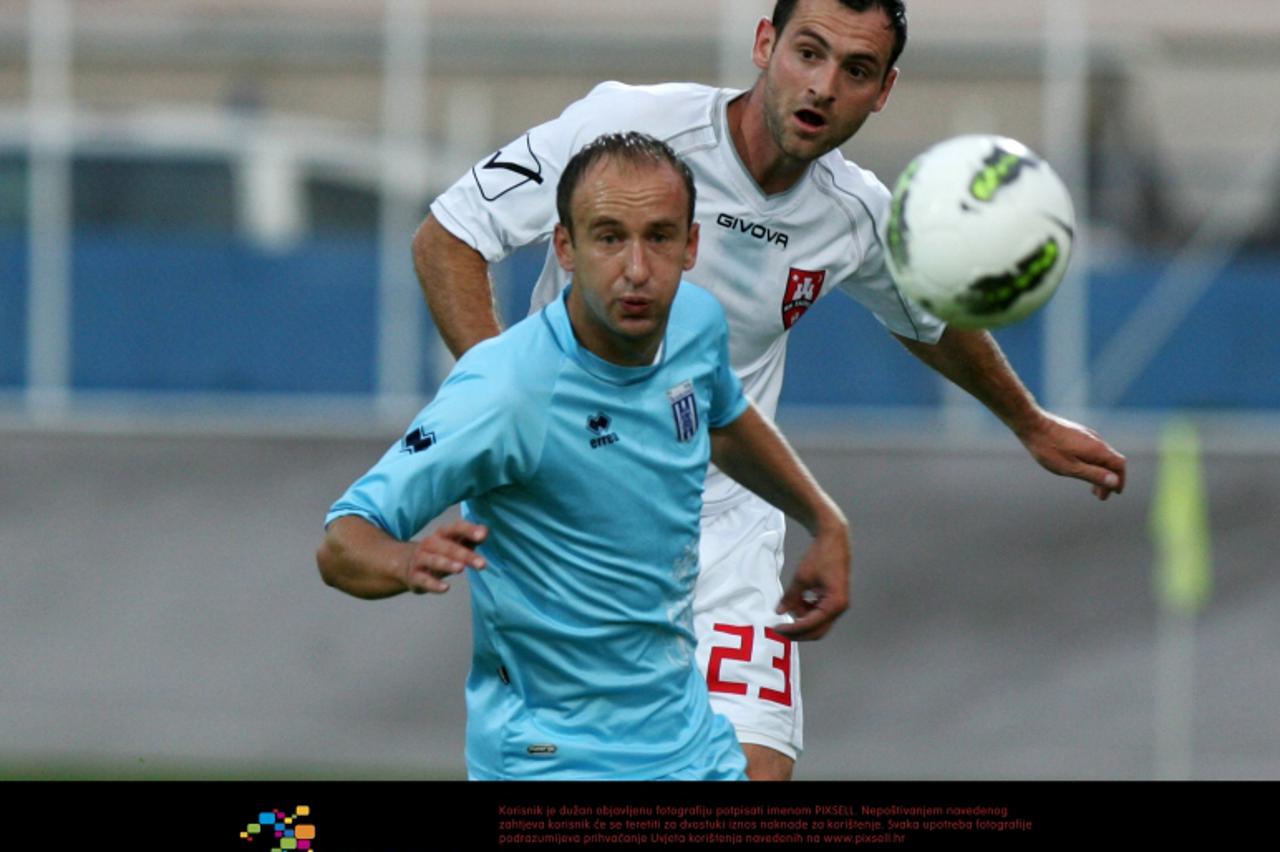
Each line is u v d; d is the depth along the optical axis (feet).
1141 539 118.01
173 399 152.56
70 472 119.85
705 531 66.54
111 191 161.38
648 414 52.42
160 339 152.66
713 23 162.40
